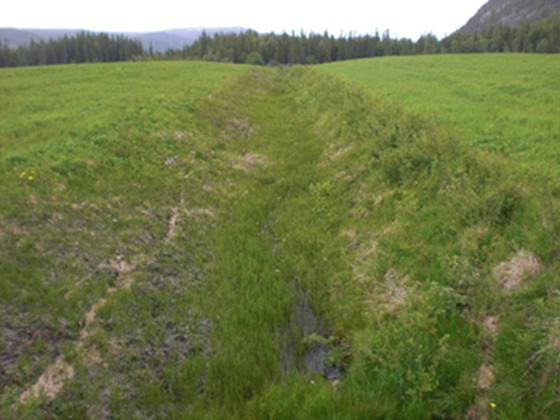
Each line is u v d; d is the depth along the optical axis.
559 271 5.45
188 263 8.37
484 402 4.62
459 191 7.99
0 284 6.11
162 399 5.21
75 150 11.54
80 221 8.47
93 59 133.38
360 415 4.80
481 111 15.91
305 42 115.19
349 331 6.54
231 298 7.29
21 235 7.36
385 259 7.74
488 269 6.18
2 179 9.05
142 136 13.83
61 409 4.83
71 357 5.45
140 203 10.09
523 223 6.70
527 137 11.39
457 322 5.71
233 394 5.37
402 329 5.73
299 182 13.36
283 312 7.05
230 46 118.62
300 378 5.63
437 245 7.48
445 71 33.47
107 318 6.24
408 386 5.19
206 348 6.18
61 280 6.68
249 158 15.72
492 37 111.56
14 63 118.31
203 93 22.88
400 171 10.37
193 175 12.66
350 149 14.23
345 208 10.95
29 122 14.41
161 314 6.69
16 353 5.31
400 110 14.99
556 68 28.31
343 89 23.00
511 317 5.20
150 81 26.53
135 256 8.02
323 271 8.37
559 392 4.21
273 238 9.95
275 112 24.94
